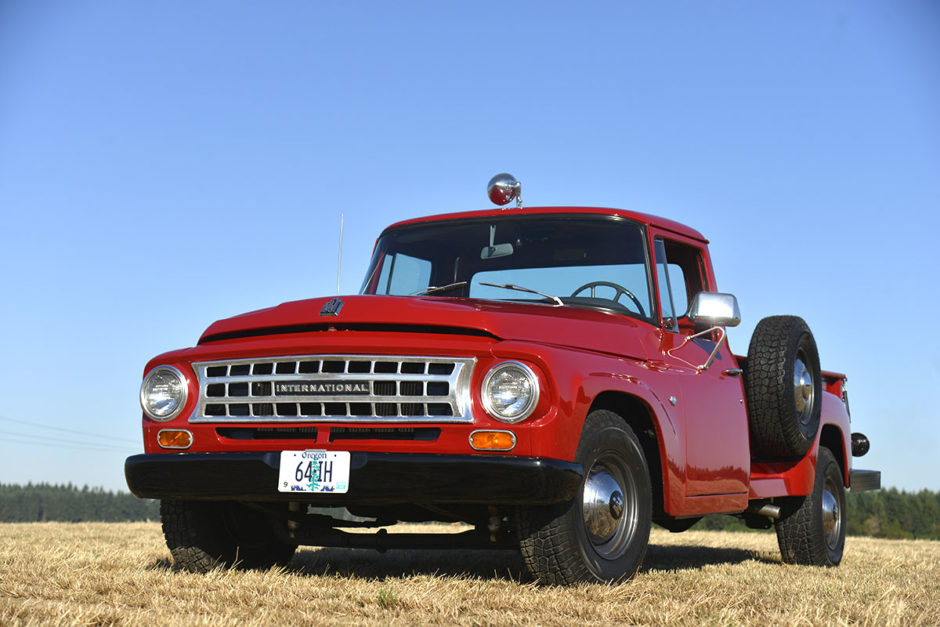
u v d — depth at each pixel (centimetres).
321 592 404
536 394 394
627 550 443
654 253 531
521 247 548
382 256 594
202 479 437
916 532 6738
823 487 685
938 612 420
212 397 443
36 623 309
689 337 534
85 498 9538
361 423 411
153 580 434
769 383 600
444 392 403
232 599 384
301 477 414
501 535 460
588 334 453
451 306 429
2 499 9319
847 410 763
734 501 552
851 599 448
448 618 349
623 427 447
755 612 387
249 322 452
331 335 425
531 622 340
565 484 391
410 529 1036
